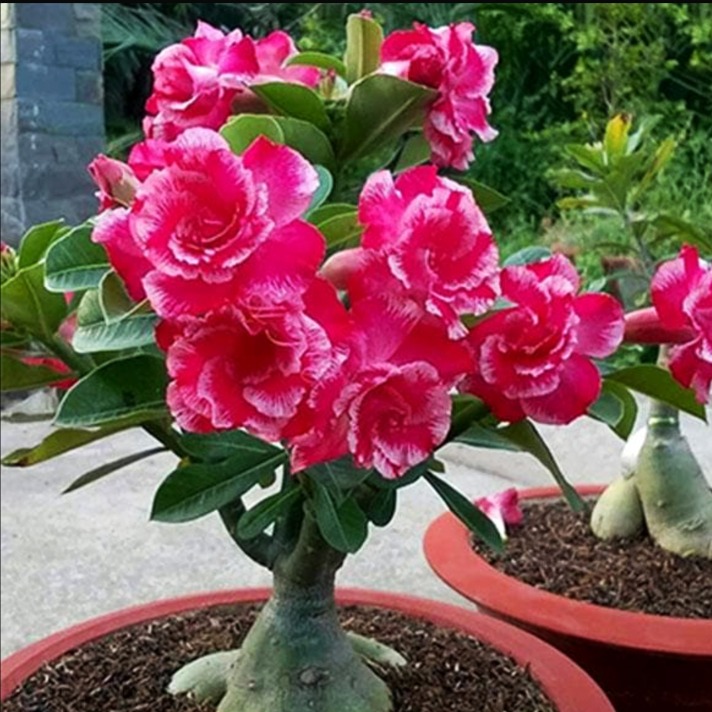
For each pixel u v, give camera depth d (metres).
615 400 0.74
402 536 1.95
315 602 0.89
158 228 0.55
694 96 1.51
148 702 0.91
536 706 0.88
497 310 0.62
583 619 1.07
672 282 0.66
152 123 0.78
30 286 0.73
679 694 1.05
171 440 0.79
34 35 3.07
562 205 1.32
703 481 1.30
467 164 0.83
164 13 3.32
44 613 1.79
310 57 0.84
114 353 0.78
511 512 1.39
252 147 0.58
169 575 1.92
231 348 0.56
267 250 0.56
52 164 3.10
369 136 0.79
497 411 0.63
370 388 0.56
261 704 0.87
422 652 0.99
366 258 0.60
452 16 2.87
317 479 0.65
